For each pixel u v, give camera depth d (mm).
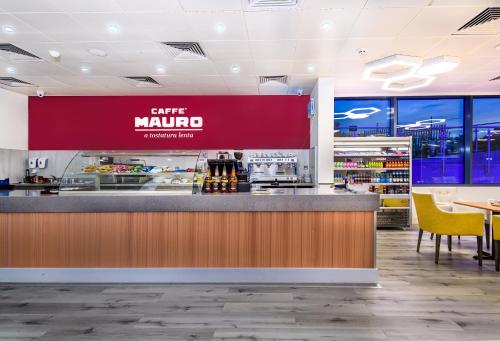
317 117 6262
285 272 3504
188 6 3455
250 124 7453
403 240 5914
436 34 4180
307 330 2549
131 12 3598
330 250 3514
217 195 3494
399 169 7129
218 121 7480
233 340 2402
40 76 6023
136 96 7520
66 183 3762
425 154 7848
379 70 5562
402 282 3643
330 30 4059
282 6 3457
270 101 7441
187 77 6090
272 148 7426
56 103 7527
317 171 6230
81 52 4824
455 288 3469
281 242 3521
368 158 7438
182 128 7500
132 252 3539
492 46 4594
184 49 4746
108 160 4059
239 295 3225
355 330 2553
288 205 3461
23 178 7559
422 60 4895
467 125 7586
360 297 3195
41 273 3535
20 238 3557
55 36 4246
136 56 4988
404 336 2469
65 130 7527
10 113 7109
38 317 2771
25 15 3666
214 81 6355
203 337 2445
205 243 3527
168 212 3525
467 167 7582
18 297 3189
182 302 3061
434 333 2514
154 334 2490
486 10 3533
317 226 3514
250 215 3518
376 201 3457
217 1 3355
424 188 7348
